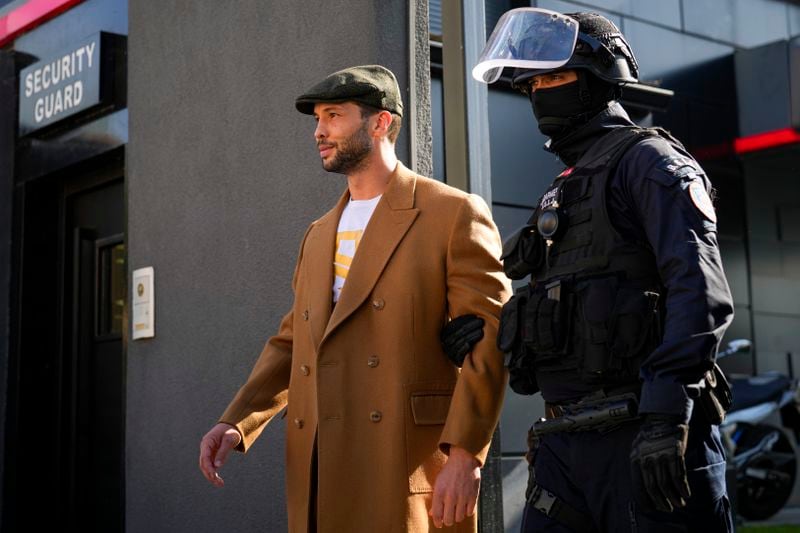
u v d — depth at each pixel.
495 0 4.70
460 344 2.44
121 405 5.12
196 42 4.19
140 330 4.35
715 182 8.16
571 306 2.01
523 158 4.78
